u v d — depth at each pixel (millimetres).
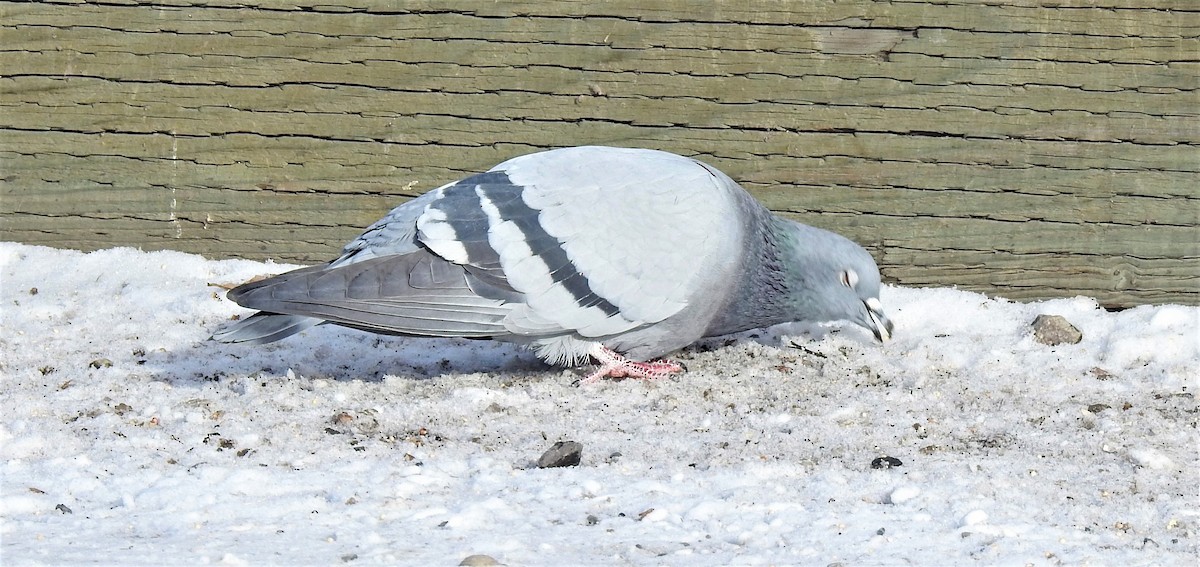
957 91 11836
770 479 7996
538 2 11898
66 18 12312
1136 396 9852
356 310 9305
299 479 7828
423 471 8047
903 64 11820
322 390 9938
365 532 6797
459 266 9539
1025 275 12133
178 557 6273
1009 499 7555
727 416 9391
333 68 12211
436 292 9469
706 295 10047
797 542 6777
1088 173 11914
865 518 7141
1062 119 11828
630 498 7500
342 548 6516
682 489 7758
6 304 11727
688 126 12008
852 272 10742
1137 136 11812
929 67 11812
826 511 7277
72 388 9766
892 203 12070
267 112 12352
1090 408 9500
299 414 9297
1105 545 6793
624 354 10430
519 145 12156
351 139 12320
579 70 11992
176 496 7402
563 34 11938
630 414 9438
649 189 9898
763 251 10383
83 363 10414
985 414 9383
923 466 8219
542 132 12125
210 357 10695
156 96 12414
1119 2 11602
